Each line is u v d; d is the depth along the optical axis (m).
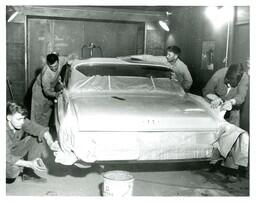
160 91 4.48
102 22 8.97
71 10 8.28
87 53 8.91
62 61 5.45
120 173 3.12
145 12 8.84
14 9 7.75
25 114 3.39
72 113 3.34
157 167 4.28
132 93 4.34
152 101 3.99
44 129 3.53
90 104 3.63
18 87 8.15
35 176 3.74
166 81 4.69
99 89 4.30
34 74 8.53
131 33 9.27
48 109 5.61
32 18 8.38
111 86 4.38
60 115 3.51
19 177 3.77
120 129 3.27
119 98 4.02
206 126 3.55
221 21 6.35
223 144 3.54
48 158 4.45
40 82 5.41
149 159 3.37
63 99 3.98
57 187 3.50
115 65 4.72
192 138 3.50
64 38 8.69
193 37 7.56
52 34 8.56
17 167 3.33
